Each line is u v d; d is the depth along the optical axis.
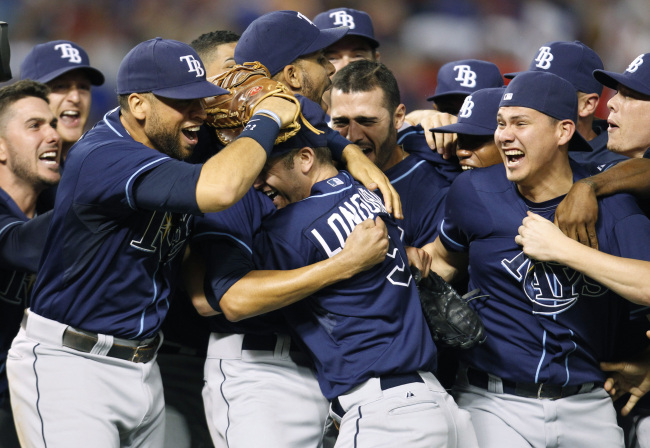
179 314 14.47
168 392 14.69
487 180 12.20
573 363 11.98
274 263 11.24
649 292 10.79
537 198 11.80
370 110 13.43
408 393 10.83
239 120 11.34
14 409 11.48
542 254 11.22
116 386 11.40
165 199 10.23
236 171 10.12
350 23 17.34
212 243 11.31
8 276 12.95
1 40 12.95
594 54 15.46
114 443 11.27
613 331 12.29
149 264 11.18
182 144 11.28
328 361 11.13
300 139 11.31
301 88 12.96
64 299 11.13
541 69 15.41
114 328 11.29
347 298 11.02
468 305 11.88
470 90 15.97
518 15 41.91
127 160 10.41
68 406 11.07
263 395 11.92
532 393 12.10
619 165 12.08
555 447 12.14
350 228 11.09
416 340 11.14
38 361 11.23
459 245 12.74
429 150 14.57
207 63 14.47
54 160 14.00
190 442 14.63
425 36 41.75
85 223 10.73
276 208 11.82
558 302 11.65
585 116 15.50
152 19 40.81
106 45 40.28
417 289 11.76
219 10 41.34
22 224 12.64
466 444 11.40
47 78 17.62
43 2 39.97
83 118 18.42
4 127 13.62
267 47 12.80
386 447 10.57
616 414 14.05
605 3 41.84
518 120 11.34
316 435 12.23
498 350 12.14
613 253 11.52
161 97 10.88
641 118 13.42
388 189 12.15
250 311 10.90
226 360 12.34
